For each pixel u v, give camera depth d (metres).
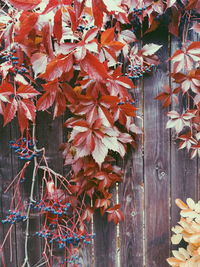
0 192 1.68
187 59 1.57
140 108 1.72
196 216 1.65
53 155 1.67
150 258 1.84
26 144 1.49
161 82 1.72
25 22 1.25
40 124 1.65
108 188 1.75
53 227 1.67
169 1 1.53
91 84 1.38
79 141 1.43
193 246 1.69
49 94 1.38
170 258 1.68
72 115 1.66
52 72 1.23
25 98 1.35
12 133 1.64
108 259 1.80
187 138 1.72
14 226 1.72
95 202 1.67
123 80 1.42
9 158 1.66
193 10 1.64
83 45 1.19
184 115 1.69
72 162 1.58
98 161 1.46
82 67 1.19
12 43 1.38
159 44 1.69
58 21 1.17
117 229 1.81
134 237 1.81
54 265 1.75
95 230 1.77
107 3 1.20
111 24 1.56
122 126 1.67
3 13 1.48
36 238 1.73
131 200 1.78
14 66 1.35
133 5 1.56
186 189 1.82
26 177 1.67
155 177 1.79
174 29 1.66
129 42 1.59
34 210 1.69
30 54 1.41
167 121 1.76
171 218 1.83
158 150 1.77
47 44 1.31
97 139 1.48
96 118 1.43
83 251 1.77
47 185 1.49
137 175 1.77
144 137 1.75
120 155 1.61
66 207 1.48
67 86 1.42
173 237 1.71
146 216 1.81
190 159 1.81
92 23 1.40
